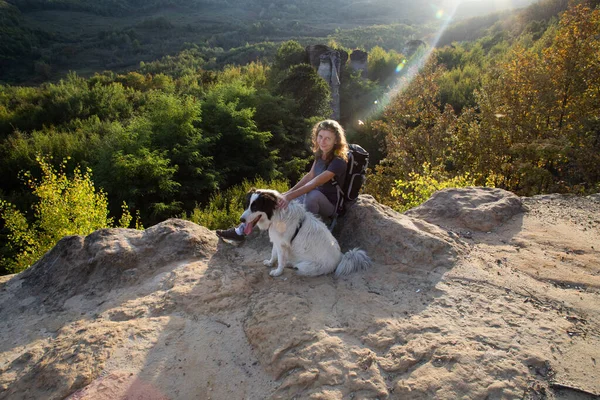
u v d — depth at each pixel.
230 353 2.78
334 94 37.78
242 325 3.04
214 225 14.13
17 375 2.75
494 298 3.19
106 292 3.65
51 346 2.97
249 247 4.30
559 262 3.81
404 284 3.44
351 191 4.29
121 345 2.85
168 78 38.66
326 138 3.87
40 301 3.64
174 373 2.63
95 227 12.34
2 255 13.50
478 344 2.63
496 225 4.70
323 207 4.13
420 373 2.42
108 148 18.52
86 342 2.87
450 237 4.18
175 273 3.74
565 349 2.58
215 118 23.86
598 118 11.02
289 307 3.07
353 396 2.30
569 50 12.70
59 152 21.50
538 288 3.35
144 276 3.79
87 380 2.57
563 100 13.05
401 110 20.05
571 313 3.00
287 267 3.81
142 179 17.61
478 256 3.91
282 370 2.53
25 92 32.62
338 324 2.91
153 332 2.99
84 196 12.27
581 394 2.22
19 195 18.86
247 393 2.45
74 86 32.53
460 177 8.77
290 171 24.45
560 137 11.10
